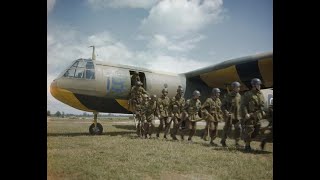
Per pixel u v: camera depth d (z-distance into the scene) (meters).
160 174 6.75
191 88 17.33
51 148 9.78
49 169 7.00
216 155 8.80
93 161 7.86
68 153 8.86
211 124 11.31
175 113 13.08
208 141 12.50
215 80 17.00
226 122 10.63
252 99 9.49
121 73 14.79
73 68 13.92
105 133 15.70
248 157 8.53
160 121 13.64
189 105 12.41
